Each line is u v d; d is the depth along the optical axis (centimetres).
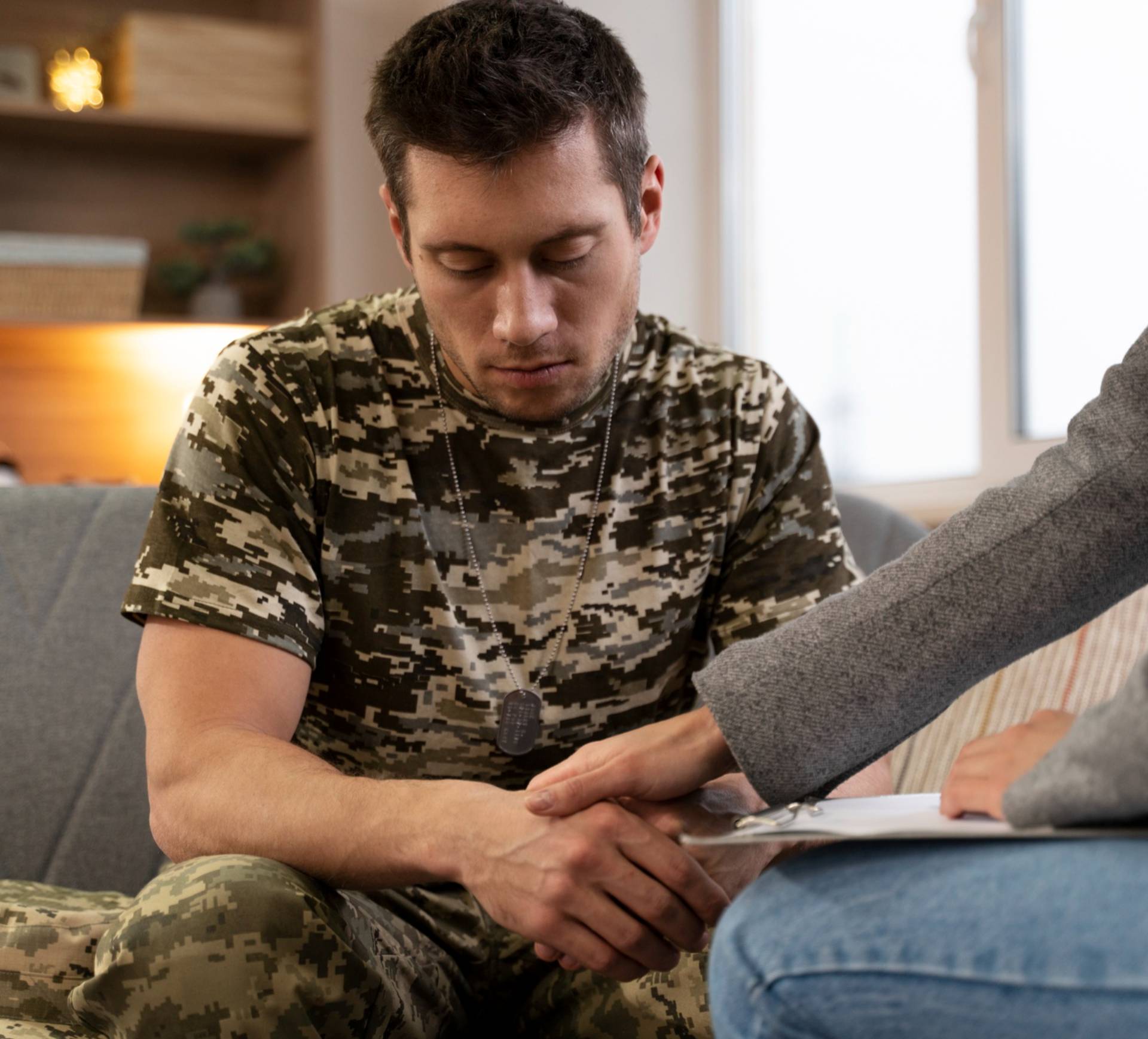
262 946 87
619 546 126
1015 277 226
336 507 120
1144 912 59
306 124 324
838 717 80
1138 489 79
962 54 239
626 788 89
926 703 81
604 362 113
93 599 159
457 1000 118
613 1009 112
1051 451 84
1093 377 212
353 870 95
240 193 349
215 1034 87
